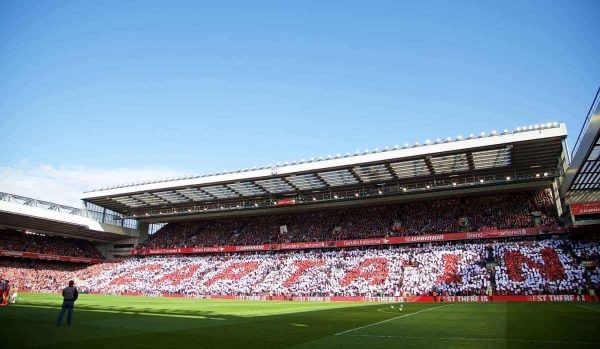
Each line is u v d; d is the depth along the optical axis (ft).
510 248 170.81
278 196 238.07
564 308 97.66
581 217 149.59
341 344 47.83
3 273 223.71
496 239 186.60
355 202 226.99
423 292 160.15
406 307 114.52
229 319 81.71
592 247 157.28
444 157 171.83
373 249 207.82
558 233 168.76
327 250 219.20
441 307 111.24
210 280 215.31
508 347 43.55
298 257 217.56
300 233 232.53
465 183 197.16
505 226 182.91
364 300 164.35
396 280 173.47
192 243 257.75
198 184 216.74
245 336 55.83
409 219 214.07
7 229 248.32
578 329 56.80
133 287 223.71
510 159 173.17
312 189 222.48
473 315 82.74
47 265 258.78
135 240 289.12
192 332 60.54
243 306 126.72
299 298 176.45
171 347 46.68
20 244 245.86
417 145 168.76
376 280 177.27
